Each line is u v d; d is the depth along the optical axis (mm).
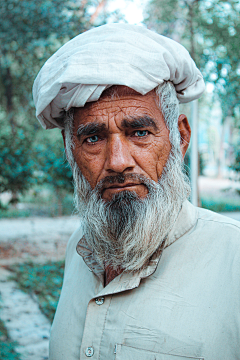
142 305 965
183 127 1172
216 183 18547
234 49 4621
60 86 1023
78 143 1090
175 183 1069
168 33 4531
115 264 1061
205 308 915
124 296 1002
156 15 4473
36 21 5367
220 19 4531
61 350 1093
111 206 1023
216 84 4801
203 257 983
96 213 1048
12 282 4738
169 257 1011
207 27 4582
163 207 1028
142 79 958
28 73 7098
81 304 1120
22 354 2912
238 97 4977
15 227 8695
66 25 5156
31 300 4152
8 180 6773
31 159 6867
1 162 6566
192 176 3621
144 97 1006
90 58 973
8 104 8133
